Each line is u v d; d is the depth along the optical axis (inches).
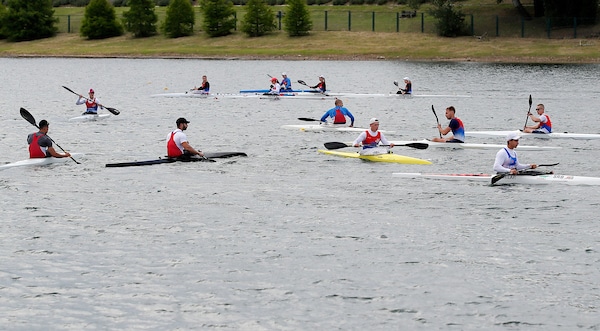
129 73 6190.9
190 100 4328.3
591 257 1518.2
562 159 2516.0
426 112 3806.6
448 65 6663.4
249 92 4712.1
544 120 2935.5
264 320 1253.7
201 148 2694.4
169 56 7765.8
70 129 3161.9
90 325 1237.1
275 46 7829.7
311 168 2345.0
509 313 1275.8
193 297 1336.1
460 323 1242.6
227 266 1475.1
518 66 6496.1
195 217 1795.0
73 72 6299.2
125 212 1836.9
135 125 3292.3
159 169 2311.8
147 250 1563.7
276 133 3038.9
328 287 1376.7
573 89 4803.2
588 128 3233.3
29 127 3223.4
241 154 2534.5
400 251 1557.6
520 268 1464.1
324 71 6240.2
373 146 2484.0
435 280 1407.5
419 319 1256.8
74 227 1716.3
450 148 2696.9
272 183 2138.3
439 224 1739.7
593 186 2081.7
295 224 1739.7
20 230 1691.7
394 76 5802.2
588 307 1294.3
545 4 7731.3
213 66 6766.7
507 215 1812.3
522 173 2135.8
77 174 2244.1
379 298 1332.4
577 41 7288.4
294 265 1480.1
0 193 2012.8
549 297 1333.7
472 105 4092.0
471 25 7721.5
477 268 1464.1
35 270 1455.5
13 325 1235.9
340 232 1679.4
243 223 1747.0
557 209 1859.0
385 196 1996.8
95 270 1456.7
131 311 1284.4
